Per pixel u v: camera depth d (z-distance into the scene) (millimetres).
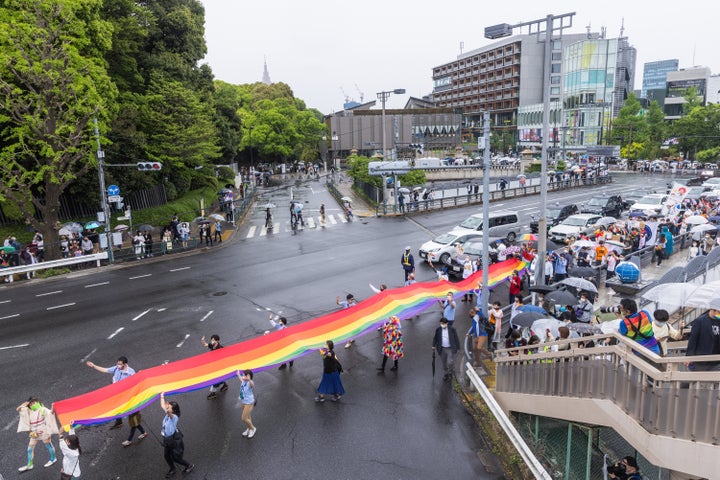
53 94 24578
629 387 7590
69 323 18422
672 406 6766
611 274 20031
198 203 43000
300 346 13500
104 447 11141
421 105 124500
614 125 92750
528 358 10672
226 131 57344
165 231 30125
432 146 106312
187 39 44375
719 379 5969
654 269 21875
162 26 43281
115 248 29219
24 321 18719
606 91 95312
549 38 16750
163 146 37125
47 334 17391
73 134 25938
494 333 14961
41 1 23766
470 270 20703
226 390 13648
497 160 87062
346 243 31672
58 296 21797
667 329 9922
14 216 29703
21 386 13703
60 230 27750
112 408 10547
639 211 32844
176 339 16828
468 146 113938
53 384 13797
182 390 11258
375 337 17266
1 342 16750
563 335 10570
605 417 8203
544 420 11539
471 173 72562
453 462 10602
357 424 11992
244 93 97500
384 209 41938
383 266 25828
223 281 23797
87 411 10398
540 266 17406
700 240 23734
